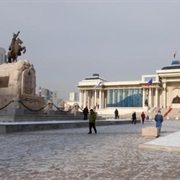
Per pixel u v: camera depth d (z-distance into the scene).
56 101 94.31
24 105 29.03
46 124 23.42
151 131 17.84
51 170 7.77
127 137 18.25
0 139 15.61
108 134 20.77
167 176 7.24
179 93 95.81
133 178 6.96
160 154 10.85
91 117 21.14
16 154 10.48
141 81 97.19
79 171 7.68
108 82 101.88
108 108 98.31
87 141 15.40
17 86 30.66
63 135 18.83
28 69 31.81
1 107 30.55
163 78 96.31
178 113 78.31
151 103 94.69
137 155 10.55
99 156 10.24
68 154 10.63
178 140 14.81
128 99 99.06
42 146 12.89
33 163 8.75
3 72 31.95
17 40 34.22
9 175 7.14
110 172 7.61
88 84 103.25
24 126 21.12
